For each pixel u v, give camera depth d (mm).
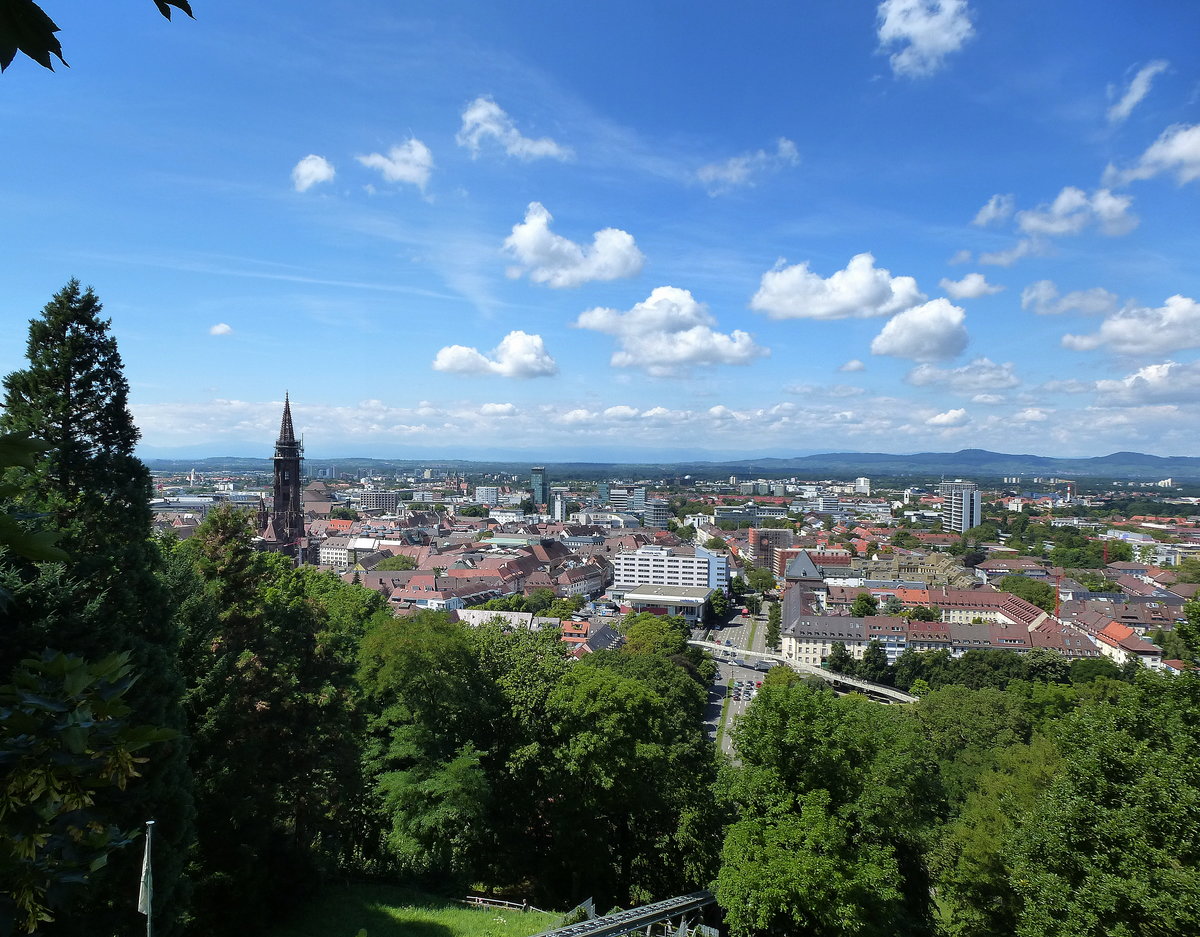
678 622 147750
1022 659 128125
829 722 38906
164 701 28438
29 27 4457
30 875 7488
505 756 51781
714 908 44281
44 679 7793
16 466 6379
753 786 39062
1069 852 30656
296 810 40219
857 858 36625
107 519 31219
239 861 34969
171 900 28500
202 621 37188
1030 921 30781
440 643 48375
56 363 31516
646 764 50094
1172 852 27781
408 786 42688
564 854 49375
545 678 53781
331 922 36719
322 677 41062
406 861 45125
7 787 7250
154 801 27766
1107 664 125250
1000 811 44000
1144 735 32281
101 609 27641
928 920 44438
